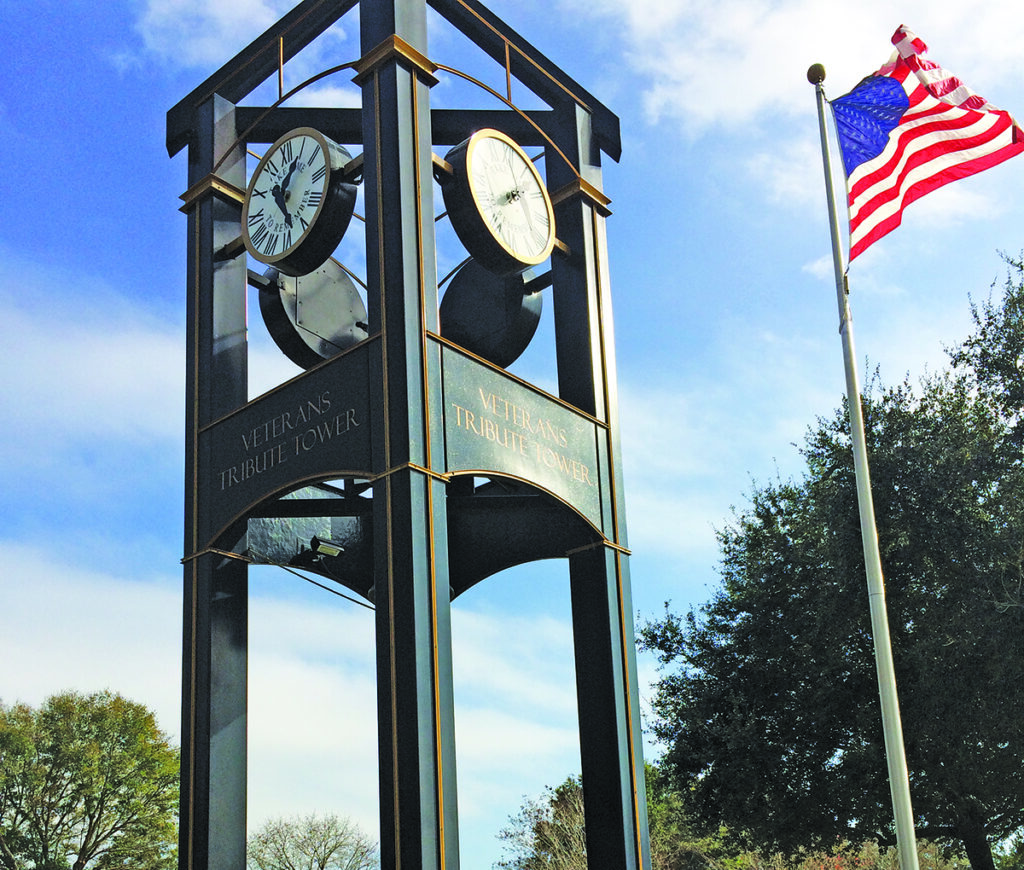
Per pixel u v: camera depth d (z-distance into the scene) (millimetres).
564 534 15617
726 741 28812
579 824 39406
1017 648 26391
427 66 14016
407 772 11398
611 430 15836
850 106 16203
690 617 31891
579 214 16578
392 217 13203
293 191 14180
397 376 12680
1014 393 29656
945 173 15633
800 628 29578
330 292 16562
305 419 13633
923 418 29797
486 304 16516
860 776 27484
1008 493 27984
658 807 43500
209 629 14242
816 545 29906
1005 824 28469
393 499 12336
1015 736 26438
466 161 14125
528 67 16453
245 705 14383
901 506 28375
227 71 16266
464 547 16578
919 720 27125
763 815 28625
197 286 15781
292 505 15227
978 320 30938
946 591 27734
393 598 12031
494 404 13781
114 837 54125
